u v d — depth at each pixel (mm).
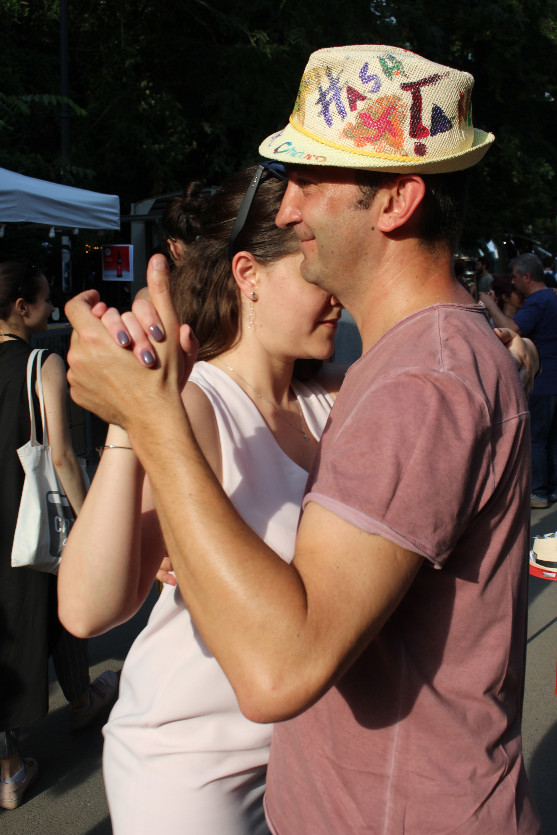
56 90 11984
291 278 1456
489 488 952
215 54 12789
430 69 996
